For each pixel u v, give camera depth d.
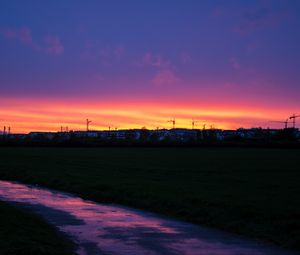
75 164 60.22
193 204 23.61
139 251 13.94
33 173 46.25
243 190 29.83
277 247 14.81
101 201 27.78
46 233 15.92
